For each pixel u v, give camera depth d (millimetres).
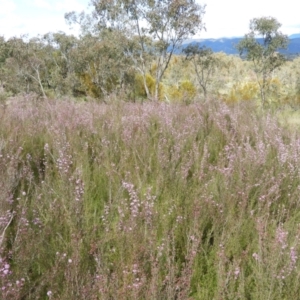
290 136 6359
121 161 4637
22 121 6312
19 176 3852
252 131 6430
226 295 2676
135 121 6555
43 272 2826
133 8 27219
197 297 2775
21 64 36031
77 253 2680
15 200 3578
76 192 3545
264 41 26766
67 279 2498
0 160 4066
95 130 5977
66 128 5977
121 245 2961
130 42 28438
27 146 5020
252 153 4824
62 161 4246
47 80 38094
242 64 45062
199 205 3553
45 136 5492
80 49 32375
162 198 3959
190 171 4727
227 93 32500
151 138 5793
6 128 5500
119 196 3730
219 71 39406
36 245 2854
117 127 6000
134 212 3273
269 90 28531
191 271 2797
